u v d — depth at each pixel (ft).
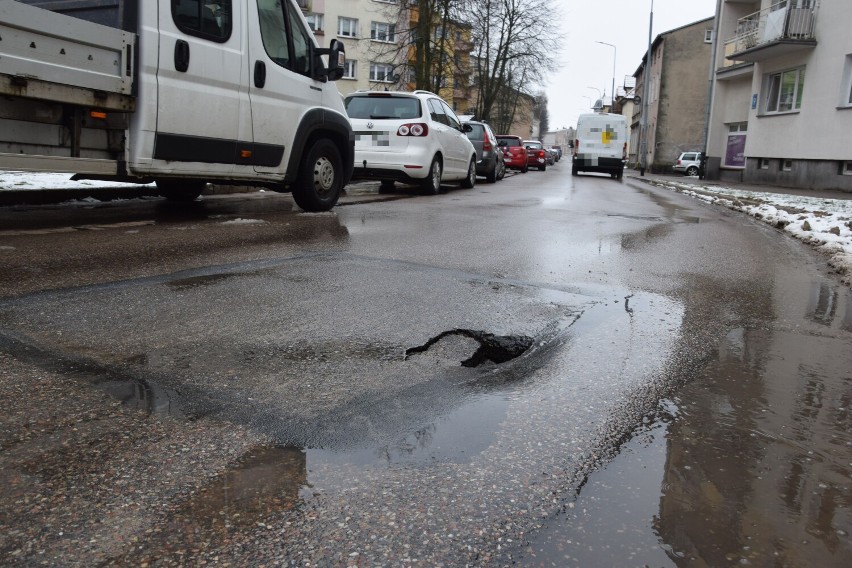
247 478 5.98
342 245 18.37
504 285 14.15
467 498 5.77
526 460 6.51
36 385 7.85
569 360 9.64
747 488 6.13
